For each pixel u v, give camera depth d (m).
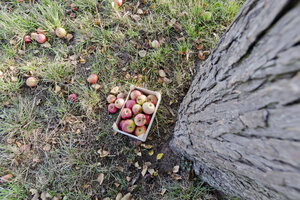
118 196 1.89
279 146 0.52
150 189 1.92
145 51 2.38
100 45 2.49
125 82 2.28
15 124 2.22
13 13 2.59
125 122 1.87
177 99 2.20
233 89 0.70
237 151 0.78
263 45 0.51
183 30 2.44
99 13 2.65
